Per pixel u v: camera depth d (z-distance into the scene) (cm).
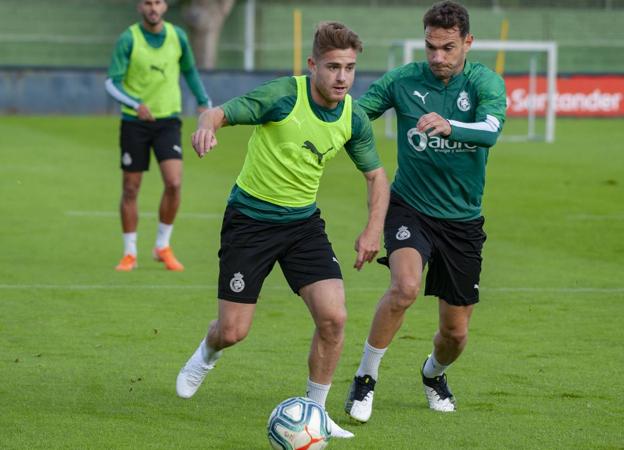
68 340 2228
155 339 2253
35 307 2567
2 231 3819
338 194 5050
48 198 4728
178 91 3103
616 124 9700
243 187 1645
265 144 1614
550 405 1786
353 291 2852
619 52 12300
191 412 1716
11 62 11406
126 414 1695
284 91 1584
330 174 5931
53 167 5916
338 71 1532
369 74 10019
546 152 7281
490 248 3603
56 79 9700
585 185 5450
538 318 2525
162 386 1873
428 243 1733
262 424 1653
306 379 1936
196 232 3878
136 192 3103
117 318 2459
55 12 11512
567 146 7750
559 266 3269
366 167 1642
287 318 2494
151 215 4309
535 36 12256
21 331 2308
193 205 4600
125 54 3028
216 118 1534
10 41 11388
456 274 1739
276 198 1619
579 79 10288
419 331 2380
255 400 1795
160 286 2867
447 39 1703
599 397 1836
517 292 2852
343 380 1948
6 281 2902
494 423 1678
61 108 9744
